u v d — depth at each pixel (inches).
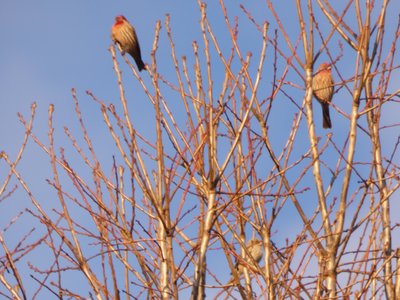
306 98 470.0
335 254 432.8
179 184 436.1
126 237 432.5
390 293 431.8
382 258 437.7
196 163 446.9
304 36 481.7
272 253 445.7
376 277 419.2
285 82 476.4
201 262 420.2
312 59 478.9
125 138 438.0
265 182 439.8
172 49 472.4
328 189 454.9
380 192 462.6
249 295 442.9
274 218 450.9
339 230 438.3
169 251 423.2
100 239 428.8
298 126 463.8
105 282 414.9
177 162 445.7
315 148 458.9
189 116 455.2
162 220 424.2
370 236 449.1
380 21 476.7
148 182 435.5
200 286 416.8
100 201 443.2
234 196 434.6
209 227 427.8
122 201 449.7
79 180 445.1
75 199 440.5
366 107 473.1
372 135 470.6
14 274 408.5
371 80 482.6
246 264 443.2
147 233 436.1
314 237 439.5
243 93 473.1
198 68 471.8
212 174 438.0
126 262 428.1
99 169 450.3
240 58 474.6
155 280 419.8
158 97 441.4
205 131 455.5
